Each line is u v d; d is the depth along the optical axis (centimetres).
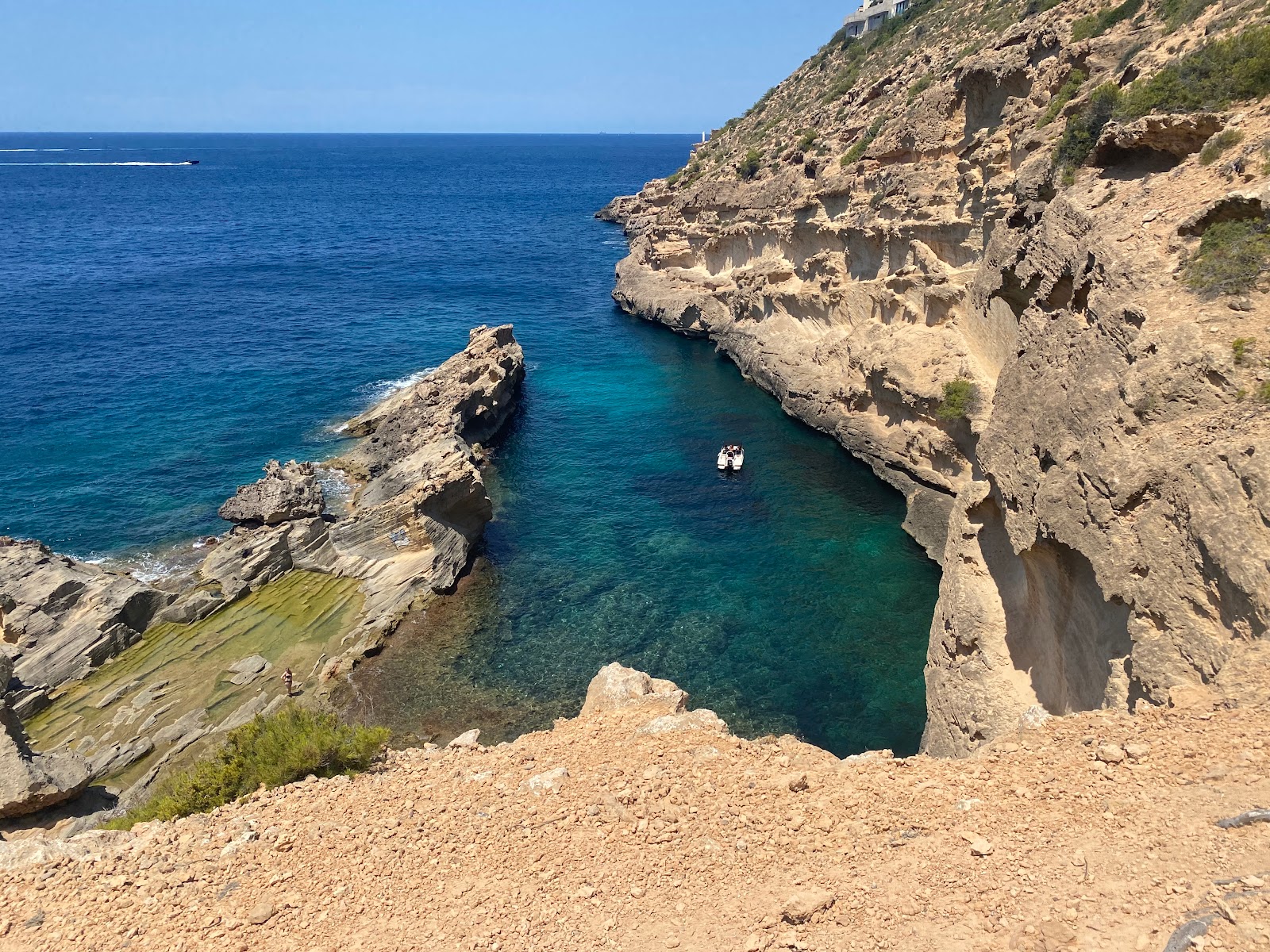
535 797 1331
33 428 5309
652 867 1145
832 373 5441
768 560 3919
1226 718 1199
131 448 5094
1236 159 2103
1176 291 1873
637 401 6234
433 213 16712
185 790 1548
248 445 5191
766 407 6062
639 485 4778
